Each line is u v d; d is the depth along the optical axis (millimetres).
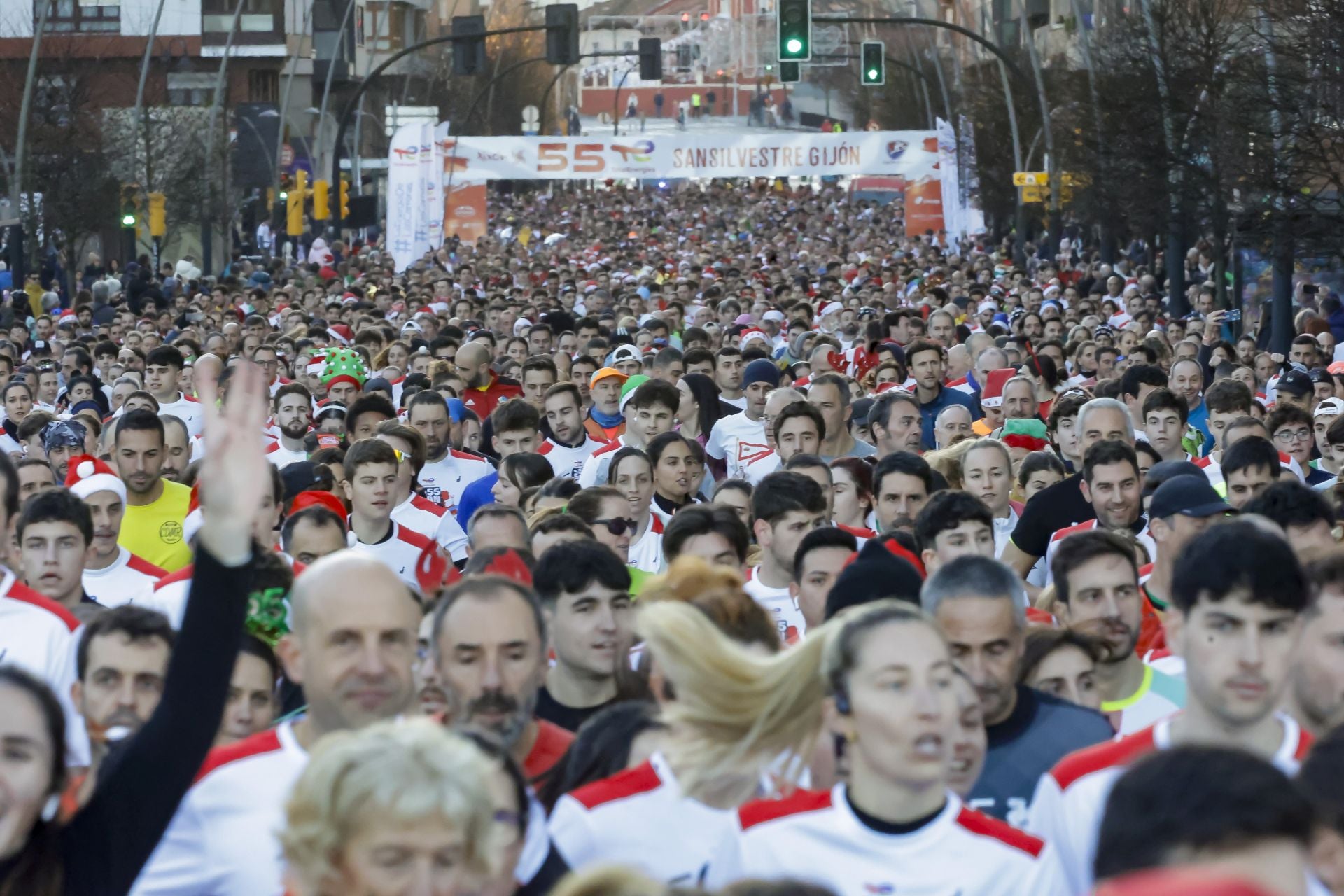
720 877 13961
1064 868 14031
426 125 143625
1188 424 47188
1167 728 14477
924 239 185875
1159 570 23859
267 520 26281
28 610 20234
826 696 14180
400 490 35281
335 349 54094
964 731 15688
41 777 11922
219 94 166750
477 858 10992
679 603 14914
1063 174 132250
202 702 12734
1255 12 81938
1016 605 17516
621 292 122250
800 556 23172
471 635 15688
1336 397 49094
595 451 43375
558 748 16734
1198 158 97562
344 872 10898
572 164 157250
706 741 14398
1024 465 34688
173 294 142000
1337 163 76562
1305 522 22109
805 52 97812
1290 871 7957
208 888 14438
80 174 138250
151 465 33656
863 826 13711
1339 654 14711
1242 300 103938
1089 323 81562
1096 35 128750
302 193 174125
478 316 99625
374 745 11125
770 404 42188
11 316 109188
